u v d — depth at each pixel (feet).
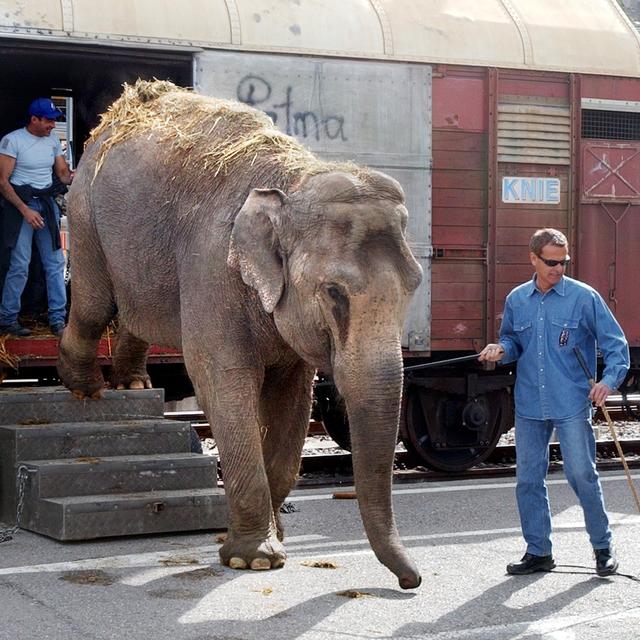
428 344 43.65
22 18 38.42
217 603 24.73
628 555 29.73
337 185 24.40
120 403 35.86
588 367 27.30
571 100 45.88
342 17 42.60
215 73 40.45
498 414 46.88
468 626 23.22
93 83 48.70
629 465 47.06
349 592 25.57
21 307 43.75
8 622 23.35
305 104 41.63
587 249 46.47
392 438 23.21
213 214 27.84
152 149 30.53
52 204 40.37
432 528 34.19
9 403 34.35
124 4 39.70
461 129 44.09
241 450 27.27
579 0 48.39
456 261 44.14
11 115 50.49
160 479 33.14
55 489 31.89
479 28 44.78
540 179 45.52
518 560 29.37
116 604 24.67
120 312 31.81
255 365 27.58
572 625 23.32
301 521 35.27
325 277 23.71
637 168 47.19
